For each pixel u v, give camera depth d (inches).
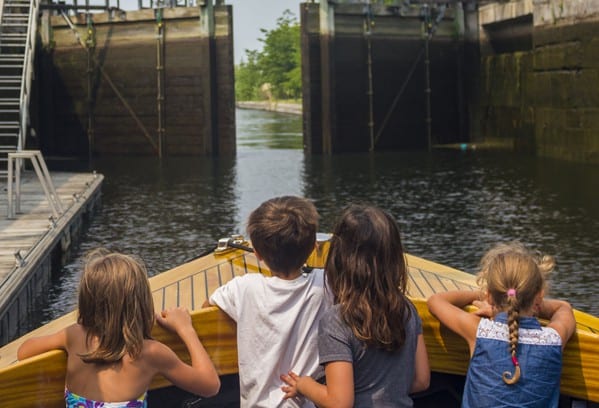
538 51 1010.7
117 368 121.6
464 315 132.6
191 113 1091.9
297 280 128.0
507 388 123.2
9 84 872.3
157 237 550.9
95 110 1126.4
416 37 1134.4
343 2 1090.1
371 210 123.9
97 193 702.5
